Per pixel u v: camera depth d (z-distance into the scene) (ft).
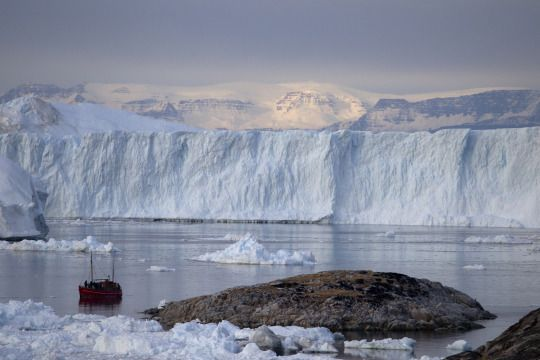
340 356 336.70
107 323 384.88
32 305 426.51
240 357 320.70
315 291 411.54
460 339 369.09
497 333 383.04
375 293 406.82
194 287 552.00
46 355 317.42
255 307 403.13
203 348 331.98
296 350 345.10
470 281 595.88
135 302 485.97
